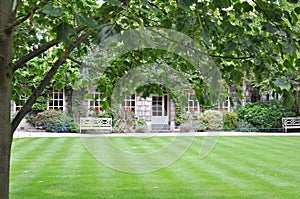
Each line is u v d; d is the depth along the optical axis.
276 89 2.22
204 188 5.40
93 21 1.24
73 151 9.16
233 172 6.57
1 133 1.83
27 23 3.47
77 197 4.87
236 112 17.12
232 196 4.98
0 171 1.82
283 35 2.21
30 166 7.05
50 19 3.37
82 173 6.38
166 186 5.50
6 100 1.83
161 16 2.82
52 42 2.03
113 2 1.28
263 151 9.40
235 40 2.27
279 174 6.43
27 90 3.27
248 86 17.30
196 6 2.24
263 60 2.30
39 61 3.87
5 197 1.83
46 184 5.56
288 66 2.39
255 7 2.25
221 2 1.97
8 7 1.73
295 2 2.05
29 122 16.02
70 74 3.66
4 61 1.79
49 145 10.43
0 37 1.62
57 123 15.56
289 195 5.02
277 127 16.34
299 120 16.16
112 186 5.47
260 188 5.41
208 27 2.21
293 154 8.88
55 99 16.28
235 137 13.32
